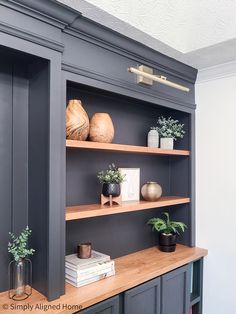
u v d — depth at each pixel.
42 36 1.30
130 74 1.79
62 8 1.31
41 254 1.41
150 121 2.32
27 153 1.53
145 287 1.69
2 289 1.43
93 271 1.58
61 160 1.42
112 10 1.39
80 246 1.65
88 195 1.86
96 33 1.53
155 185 2.07
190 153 2.32
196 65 2.14
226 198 2.16
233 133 2.13
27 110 1.54
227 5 1.37
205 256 2.25
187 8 1.39
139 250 2.21
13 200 1.48
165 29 1.59
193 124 2.33
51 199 1.36
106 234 1.97
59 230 1.40
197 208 2.33
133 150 1.84
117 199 1.81
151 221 2.21
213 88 2.24
